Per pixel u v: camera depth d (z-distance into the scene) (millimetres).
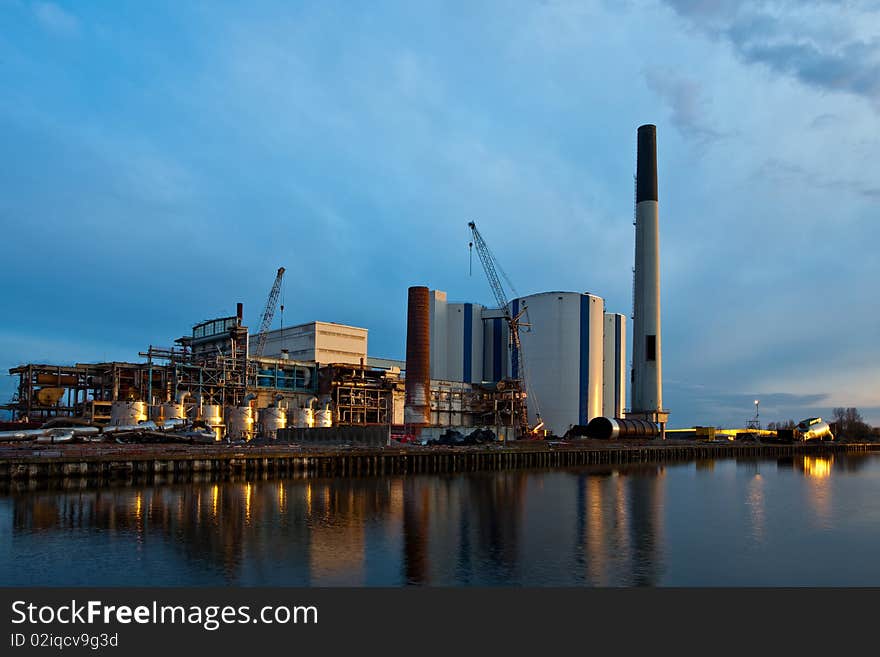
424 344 130500
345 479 78000
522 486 75375
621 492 71375
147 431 85312
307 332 151000
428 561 36156
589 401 179250
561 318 178875
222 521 46469
